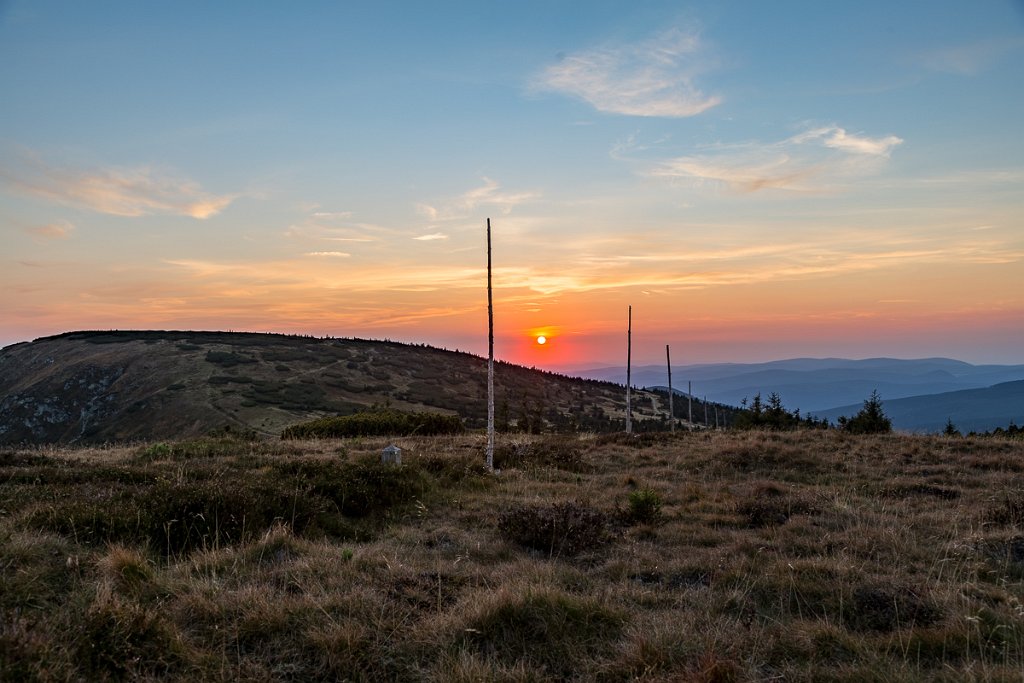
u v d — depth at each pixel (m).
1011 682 4.12
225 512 7.95
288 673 4.25
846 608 5.63
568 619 5.12
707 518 9.80
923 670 4.47
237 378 78.88
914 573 6.82
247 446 19.44
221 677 4.01
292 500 8.92
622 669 4.37
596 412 87.25
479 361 120.31
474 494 12.11
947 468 14.39
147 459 15.66
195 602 5.06
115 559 5.73
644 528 8.96
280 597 5.28
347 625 4.69
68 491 8.92
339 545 8.03
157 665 4.15
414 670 4.35
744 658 4.55
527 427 36.50
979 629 4.96
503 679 4.18
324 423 27.72
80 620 4.41
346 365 95.31
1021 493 10.63
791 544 8.08
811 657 4.59
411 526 9.52
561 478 14.66
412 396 85.75
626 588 6.20
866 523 9.27
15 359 102.00
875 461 15.73
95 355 89.94
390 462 13.29
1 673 3.60
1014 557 7.29
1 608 4.51
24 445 22.36
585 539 8.02
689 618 5.30
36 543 6.10
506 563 7.14
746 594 5.95
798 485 13.12
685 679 4.09
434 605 5.48
